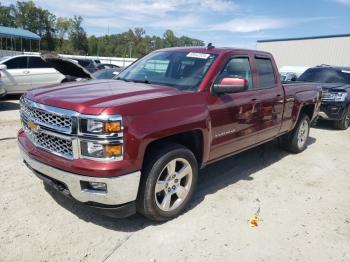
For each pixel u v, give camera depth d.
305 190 4.70
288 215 3.91
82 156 2.97
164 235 3.33
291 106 5.69
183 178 3.70
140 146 3.03
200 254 3.07
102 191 3.01
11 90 11.47
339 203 4.33
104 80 4.32
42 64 12.18
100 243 3.14
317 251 3.24
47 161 3.16
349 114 9.49
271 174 5.26
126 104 3.02
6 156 5.23
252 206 4.07
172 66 4.32
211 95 3.88
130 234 3.31
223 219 3.71
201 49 4.50
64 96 3.24
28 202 3.79
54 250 3.00
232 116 4.16
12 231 3.23
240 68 4.52
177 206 3.62
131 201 3.14
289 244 3.32
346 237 3.52
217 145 4.05
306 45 32.97
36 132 3.30
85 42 87.19
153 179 3.25
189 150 3.60
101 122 2.86
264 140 5.22
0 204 3.71
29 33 29.28
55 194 4.00
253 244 3.28
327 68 10.73
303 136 6.55
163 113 3.25
